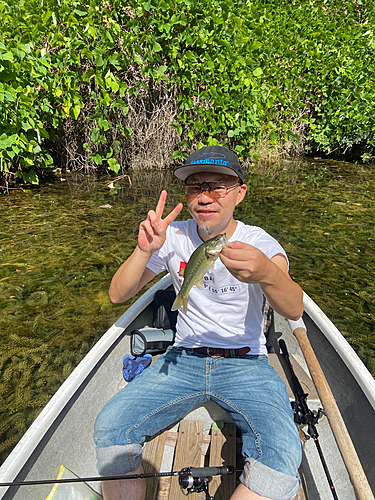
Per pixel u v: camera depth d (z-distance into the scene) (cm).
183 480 147
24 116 562
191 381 172
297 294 152
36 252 430
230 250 130
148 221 158
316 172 853
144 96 789
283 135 979
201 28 641
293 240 482
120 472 150
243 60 676
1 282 371
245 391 163
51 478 159
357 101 926
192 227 189
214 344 176
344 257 439
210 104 741
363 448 179
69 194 642
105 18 619
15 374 266
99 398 205
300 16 887
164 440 191
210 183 165
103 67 598
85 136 761
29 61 543
